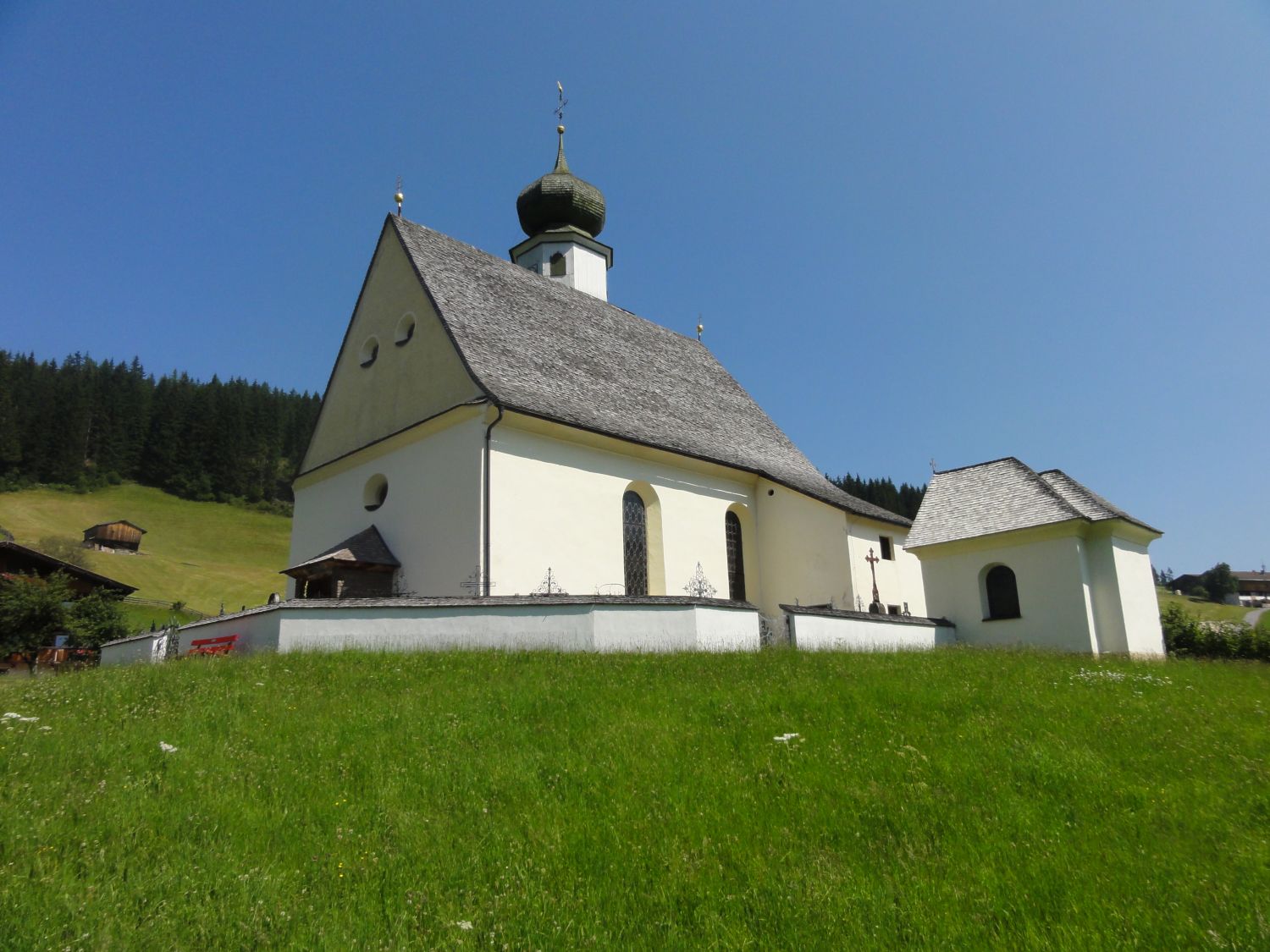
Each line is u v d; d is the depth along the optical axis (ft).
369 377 77.61
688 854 20.95
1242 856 21.03
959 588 79.61
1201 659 72.38
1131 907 18.53
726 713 32.53
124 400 332.60
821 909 18.29
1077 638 72.28
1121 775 26.61
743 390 109.70
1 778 24.91
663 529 76.02
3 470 298.56
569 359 80.43
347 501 75.41
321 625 48.49
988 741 29.45
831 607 80.53
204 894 18.63
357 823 22.52
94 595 96.99
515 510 63.82
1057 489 78.95
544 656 46.80
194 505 314.76
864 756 27.89
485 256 86.89
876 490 333.21
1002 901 18.71
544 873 19.89
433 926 17.70
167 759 26.91
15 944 16.37
